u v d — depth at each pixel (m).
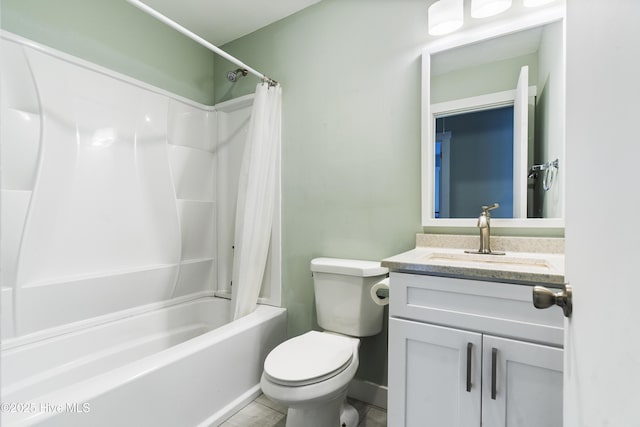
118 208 1.83
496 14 1.44
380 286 1.31
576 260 0.54
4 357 1.35
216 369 1.51
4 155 1.39
